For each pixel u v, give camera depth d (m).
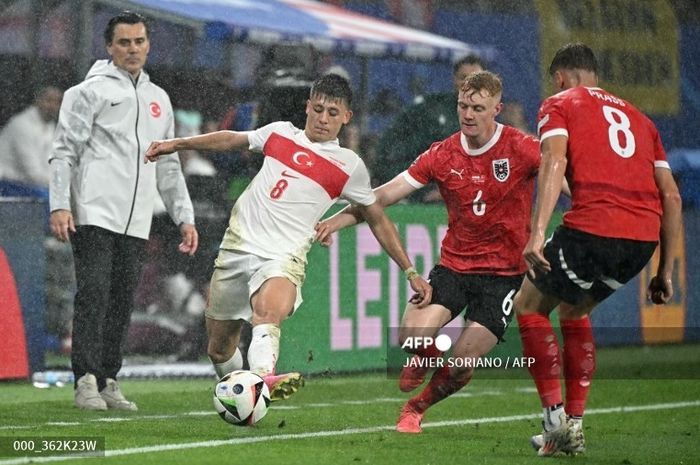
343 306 32.91
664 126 44.34
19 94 35.47
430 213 34.53
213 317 23.39
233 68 36.31
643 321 40.72
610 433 24.23
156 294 34.22
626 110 20.36
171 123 27.44
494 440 22.53
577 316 20.77
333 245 32.72
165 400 27.97
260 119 33.66
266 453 19.67
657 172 20.66
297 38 36.72
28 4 35.72
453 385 22.97
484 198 22.58
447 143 23.00
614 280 20.16
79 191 26.33
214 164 34.22
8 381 30.98
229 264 22.81
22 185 35.03
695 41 45.00
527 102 41.38
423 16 42.72
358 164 22.80
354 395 29.59
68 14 35.72
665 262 20.92
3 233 31.00
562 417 20.11
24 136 35.16
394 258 23.09
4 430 22.36
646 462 20.39
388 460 19.47
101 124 26.39
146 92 26.94
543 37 41.91
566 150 19.78
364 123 38.56
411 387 23.23
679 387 32.88
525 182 22.56
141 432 22.16
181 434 21.92
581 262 19.72
